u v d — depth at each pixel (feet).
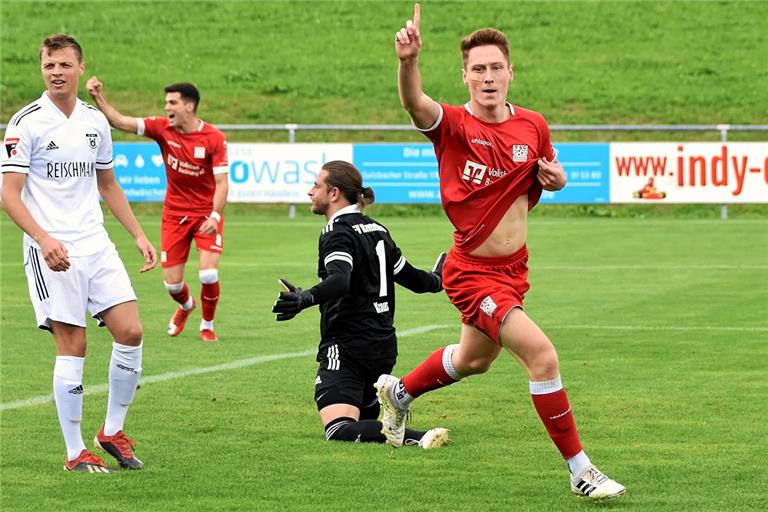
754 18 390.21
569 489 60.64
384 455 68.54
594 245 200.95
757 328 117.19
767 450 68.85
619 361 99.76
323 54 366.22
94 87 118.83
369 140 311.47
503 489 60.70
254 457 68.18
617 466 65.31
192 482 62.54
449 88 335.06
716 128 242.37
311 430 75.77
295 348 110.93
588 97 327.88
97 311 66.74
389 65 357.41
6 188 64.85
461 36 381.19
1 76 343.46
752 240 207.00
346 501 58.49
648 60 355.77
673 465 65.46
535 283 154.40
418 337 115.14
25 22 392.88
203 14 404.98
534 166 62.39
